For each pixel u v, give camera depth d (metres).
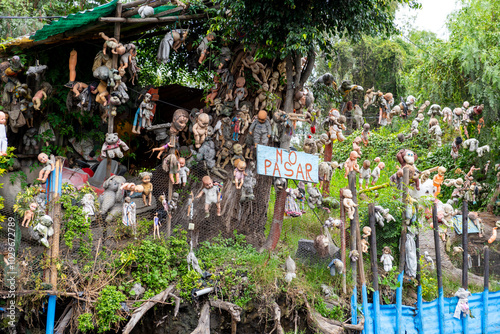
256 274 11.68
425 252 14.12
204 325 10.70
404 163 13.48
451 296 14.02
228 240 12.88
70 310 10.14
